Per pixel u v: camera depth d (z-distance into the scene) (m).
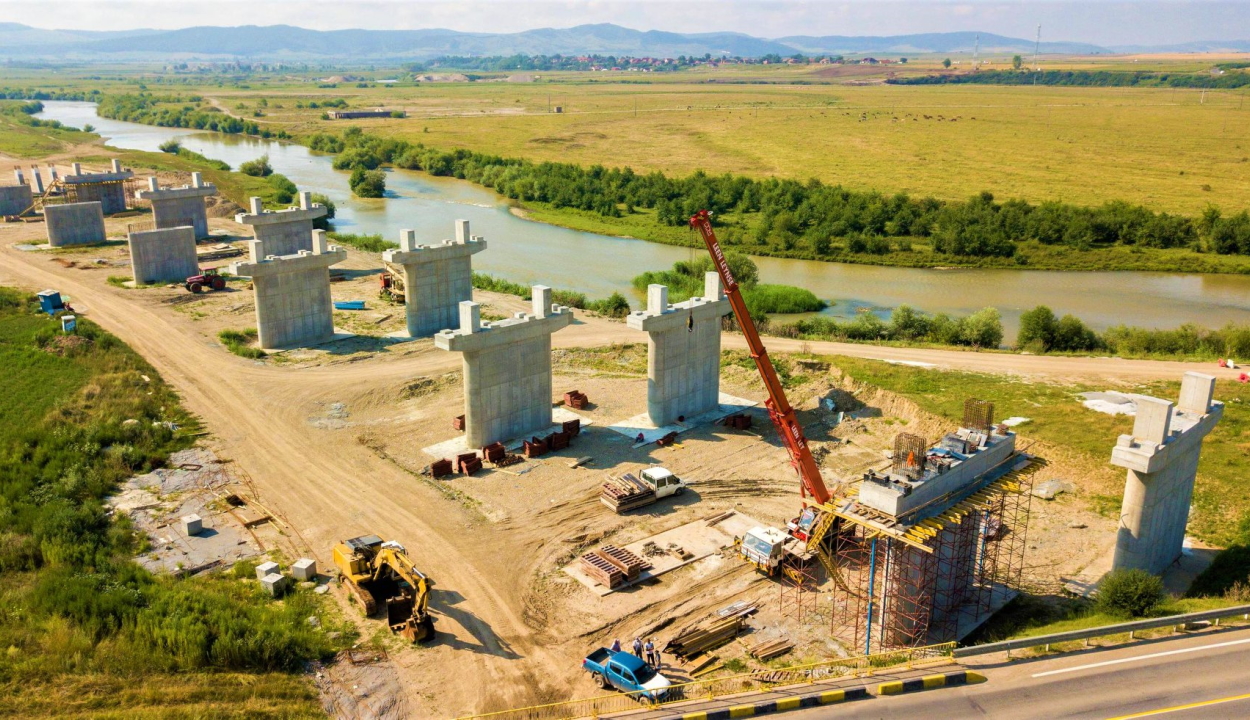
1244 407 53.12
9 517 40.72
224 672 30.61
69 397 55.84
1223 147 183.12
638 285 93.38
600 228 125.19
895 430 54.66
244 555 39.19
